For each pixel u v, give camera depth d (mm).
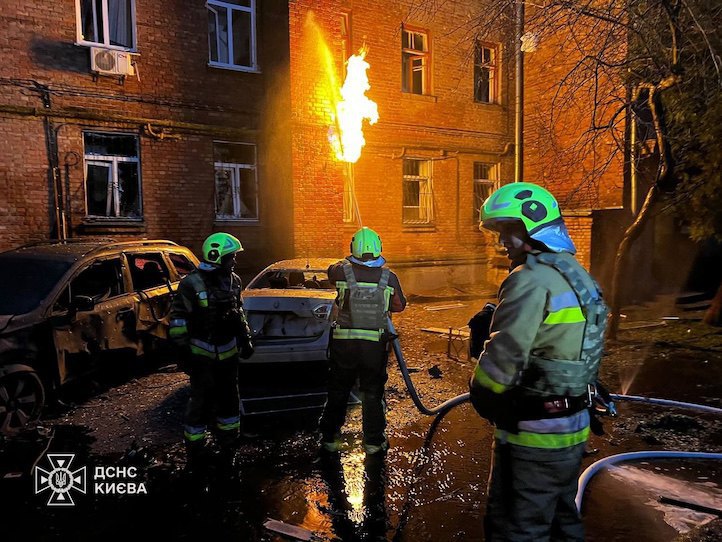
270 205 11516
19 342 4766
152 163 10133
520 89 11539
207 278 4191
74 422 4965
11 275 5402
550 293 1970
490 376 1979
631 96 7660
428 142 13508
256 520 3273
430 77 13484
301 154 10930
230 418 4332
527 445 2035
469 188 14359
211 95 10719
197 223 10641
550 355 2000
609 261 11766
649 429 4723
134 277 6352
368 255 4070
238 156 11258
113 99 9695
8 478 3842
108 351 5672
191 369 4191
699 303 11875
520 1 6391
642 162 10961
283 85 10953
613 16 6355
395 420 4977
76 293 5582
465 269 14250
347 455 4199
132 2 9828
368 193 12625
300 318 5594
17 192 8898
